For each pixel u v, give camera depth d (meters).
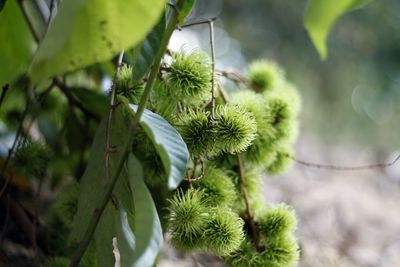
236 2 3.38
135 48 0.86
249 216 0.96
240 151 0.96
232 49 3.41
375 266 1.43
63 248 1.05
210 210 0.91
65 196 1.01
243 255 0.94
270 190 1.82
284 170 1.05
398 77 3.58
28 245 1.13
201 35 3.33
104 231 0.89
